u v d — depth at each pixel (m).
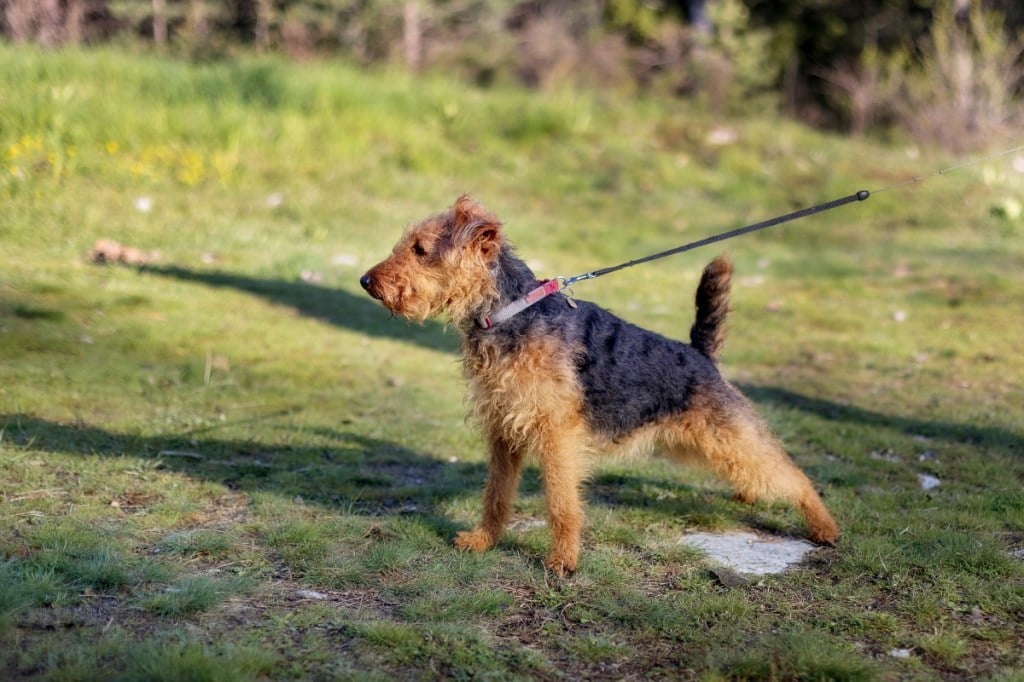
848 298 11.54
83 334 8.12
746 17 23.08
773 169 16.72
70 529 4.47
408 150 15.16
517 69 22.48
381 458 6.18
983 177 16.77
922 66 22.97
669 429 4.79
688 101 21.25
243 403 7.13
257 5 21.47
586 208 14.73
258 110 14.93
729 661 3.59
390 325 9.65
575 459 4.47
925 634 3.88
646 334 4.82
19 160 11.64
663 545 4.79
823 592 4.26
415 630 3.77
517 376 4.39
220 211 12.15
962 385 8.32
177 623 3.75
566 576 4.38
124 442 6.00
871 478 5.96
